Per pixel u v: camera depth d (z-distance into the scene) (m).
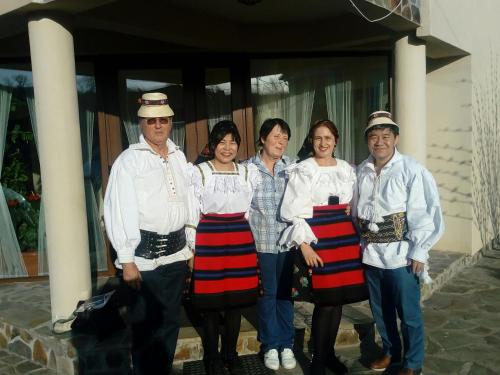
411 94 3.98
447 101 5.29
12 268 4.79
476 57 5.23
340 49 4.94
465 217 5.32
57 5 2.95
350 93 5.18
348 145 5.25
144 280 2.52
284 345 3.08
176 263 2.62
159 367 2.59
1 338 3.55
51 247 3.22
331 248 2.69
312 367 2.76
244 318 3.48
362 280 2.75
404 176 2.64
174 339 2.66
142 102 2.52
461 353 3.29
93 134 4.64
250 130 4.87
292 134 5.14
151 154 2.53
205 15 4.32
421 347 2.73
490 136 5.75
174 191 2.58
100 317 3.18
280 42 4.71
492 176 5.91
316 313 2.77
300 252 2.79
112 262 4.66
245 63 4.82
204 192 2.70
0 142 4.68
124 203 2.42
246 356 3.20
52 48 3.04
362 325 3.37
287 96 5.08
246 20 4.55
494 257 5.69
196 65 4.71
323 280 2.66
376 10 3.39
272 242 2.89
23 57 4.60
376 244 2.70
